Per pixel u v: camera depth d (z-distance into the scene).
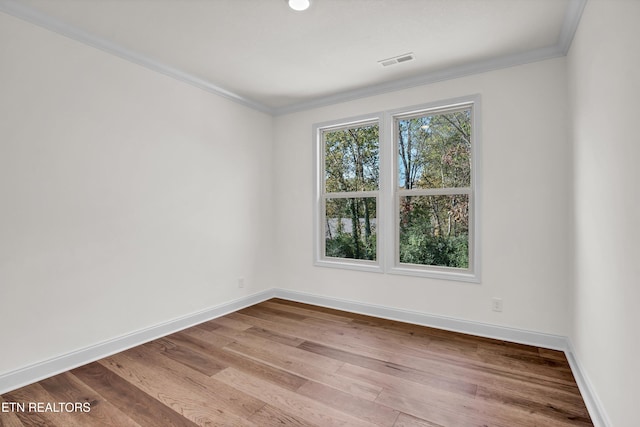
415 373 2.28
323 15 2.21
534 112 2.71
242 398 1.99
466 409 1.87
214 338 2.92
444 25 2.32
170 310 3.05
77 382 2.16
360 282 3.63
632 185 1.32
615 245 1.52
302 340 2.87
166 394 2.03
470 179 3.08
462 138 3.13
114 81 2.62
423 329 3.12
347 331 3.08
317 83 3.39
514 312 2.81
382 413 1.84
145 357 2.54
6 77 2.05
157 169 2.94
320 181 4.00
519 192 2.77
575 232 2.34
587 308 2.02
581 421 1.76
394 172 3.46
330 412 1.85
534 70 2.71
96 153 2.51
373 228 3.66
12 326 2.08
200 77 3.24
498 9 2.13
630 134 1.33
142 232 2.82
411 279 3.31
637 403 1.28
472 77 2.97
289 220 4.17
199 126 3.32
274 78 3.26
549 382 2.15
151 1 2.04
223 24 2.31
